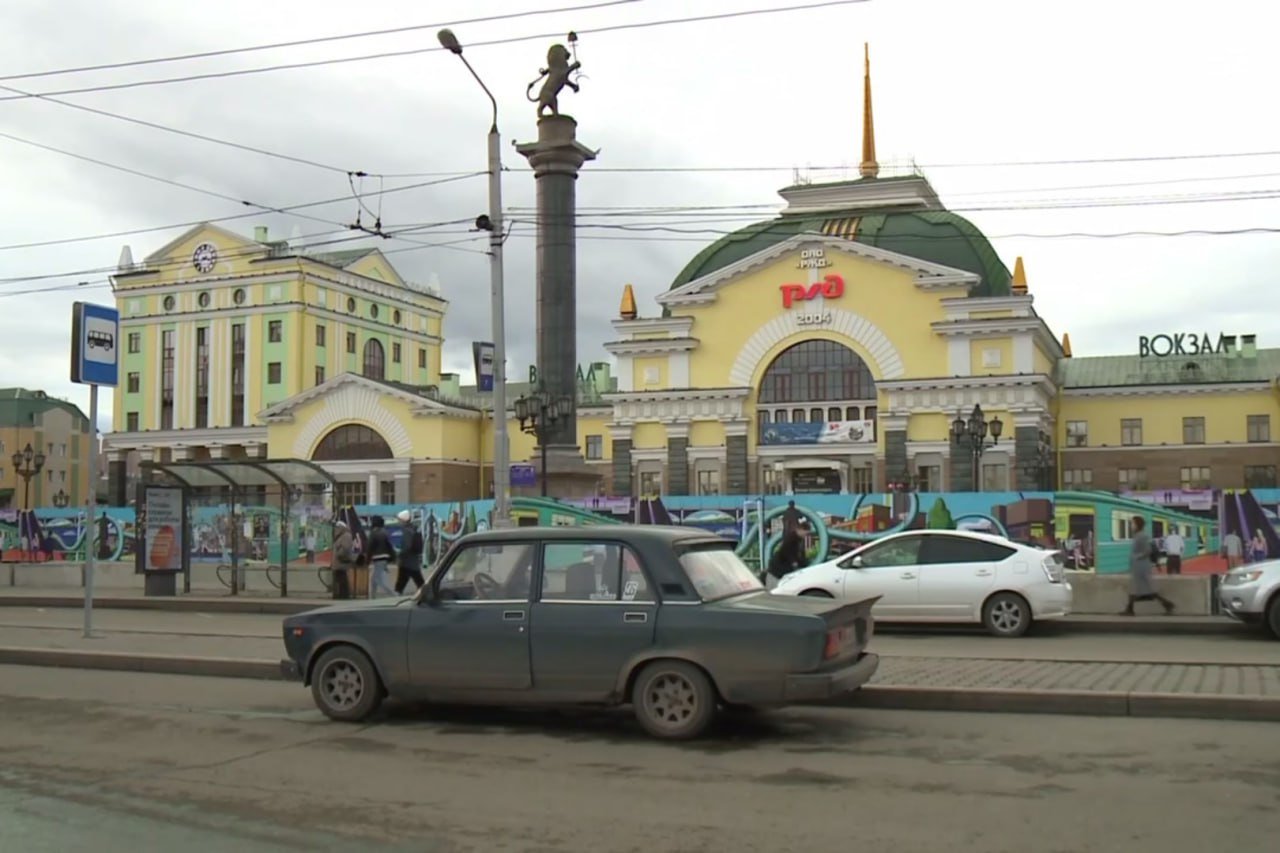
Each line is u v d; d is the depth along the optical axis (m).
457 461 71.75
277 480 28.72
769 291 65.25
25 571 35.28
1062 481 66.00
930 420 61.00
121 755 9.66
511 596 10.57
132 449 87.19
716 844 6.98
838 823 7.39
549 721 11.02
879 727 10.65
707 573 10.41
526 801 8.05
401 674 10.81
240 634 18.89
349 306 90.50
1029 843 6.91
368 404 71.94
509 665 10.41
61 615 24.84
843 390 63.66
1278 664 14.04
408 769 9.07
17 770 9.12
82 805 8.02
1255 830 7.14
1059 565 19.91
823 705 11.80
